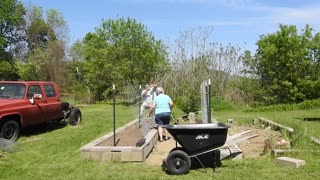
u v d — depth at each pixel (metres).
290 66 26.50
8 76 49.28
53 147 10.83
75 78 43.53
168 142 11.18
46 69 44.34
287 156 8.73
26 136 12.97
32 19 59.47
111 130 14.38
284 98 27.14
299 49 26.91
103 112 23.44
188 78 24.28
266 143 9.38
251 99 26.48
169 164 7.55
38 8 60.06
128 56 32.69
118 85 32.88
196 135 7.41
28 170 8.06
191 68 24.67
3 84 13.13
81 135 13.12
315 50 27.27
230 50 25.73
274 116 18.89
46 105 13.77
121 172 7.75
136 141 10.40
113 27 33.38
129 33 32.78
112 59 33.34
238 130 13.31
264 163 8.29
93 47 34.81
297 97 26.77
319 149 9.09
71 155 9.60
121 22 33.19
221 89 25.50
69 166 8.29
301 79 26.75
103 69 34.12
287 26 27.02
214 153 7.93
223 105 23.73
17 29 57.62
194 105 22.36
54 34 60.09
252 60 26.75
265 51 26.39
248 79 26.70
